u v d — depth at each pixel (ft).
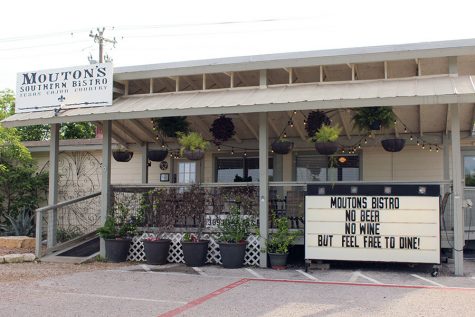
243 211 37.88
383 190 34.09
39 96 42.01
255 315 22.86
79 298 26.58
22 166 57.98
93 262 39.78
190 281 31.42
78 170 57.00
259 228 36.88
